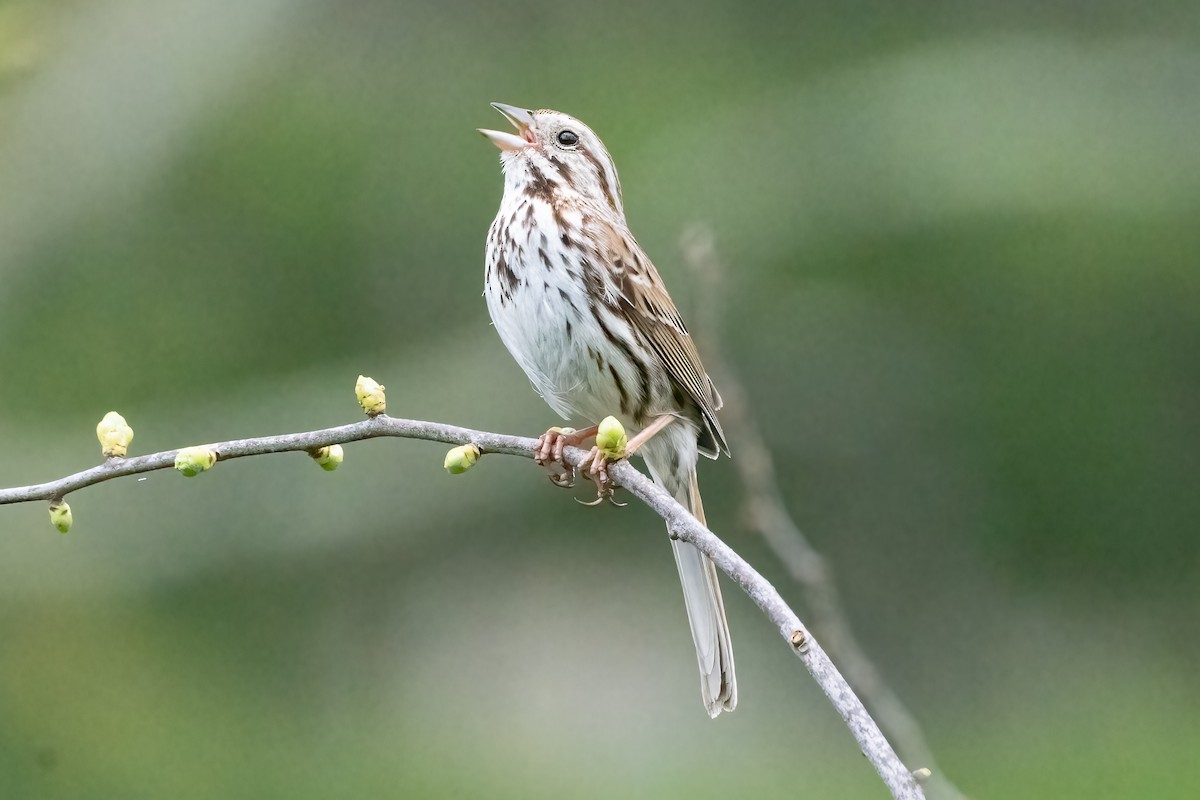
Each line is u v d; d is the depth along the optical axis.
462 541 14.88
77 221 15.00
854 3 16.98
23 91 14.99
